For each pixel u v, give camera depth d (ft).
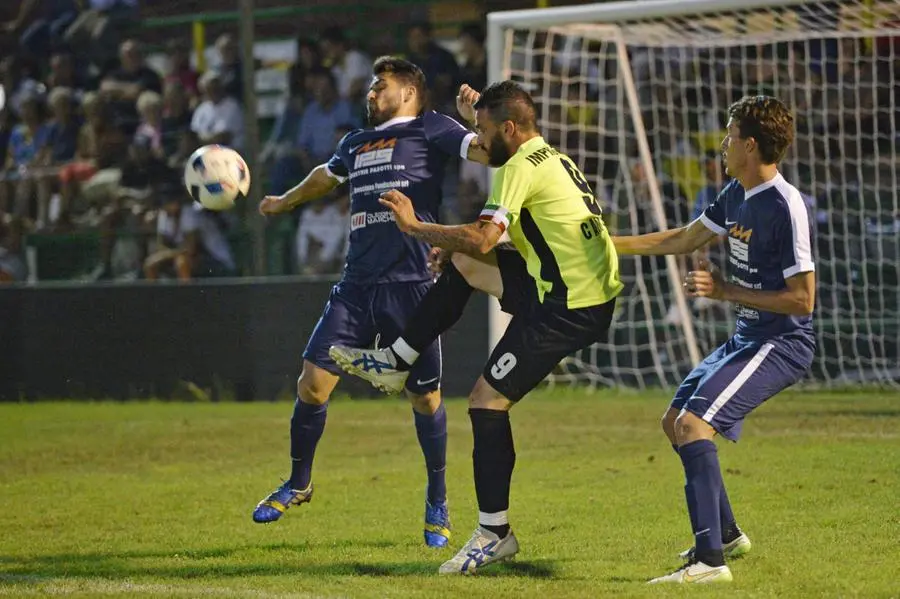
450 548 58.80
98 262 155.33
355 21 173.47
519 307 54.24
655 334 134.10
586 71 142.10
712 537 49.37
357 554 57.41
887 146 137.59
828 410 108.27
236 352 129.18
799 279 49.80
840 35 117.80
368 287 63.36
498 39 119.96
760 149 50.44
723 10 111.04
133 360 131.95
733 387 50.42
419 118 63.52
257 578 51.85
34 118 177.06
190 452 95.20
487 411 52.65
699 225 55.36
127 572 53.98
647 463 83.05
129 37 185.88
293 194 67.05
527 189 51.90
